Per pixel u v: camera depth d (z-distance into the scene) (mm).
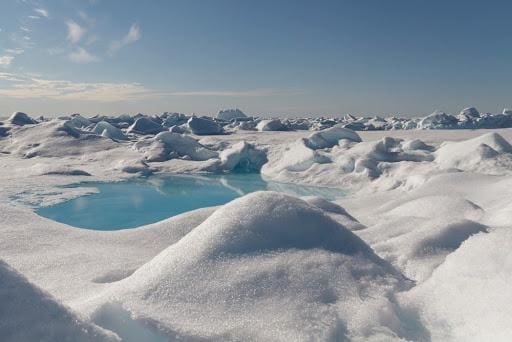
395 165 13016
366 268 2486
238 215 2740
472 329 1888
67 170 14594
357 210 6840
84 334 1492
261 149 18766
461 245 2734
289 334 1832
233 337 1789
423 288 2328
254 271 2266
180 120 42156
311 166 15227
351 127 39906
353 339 1857
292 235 2641
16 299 1502
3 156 19281
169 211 10219
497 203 5473
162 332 1761
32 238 3783
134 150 19781
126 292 2123
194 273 2242
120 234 4078
